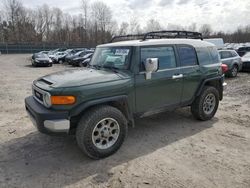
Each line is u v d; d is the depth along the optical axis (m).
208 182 3.12
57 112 3.38
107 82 3.70
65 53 27.88
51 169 3.49
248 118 5.68
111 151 3.81
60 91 3.36
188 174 3.31
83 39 69.44
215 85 5.69
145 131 4.87
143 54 4.15
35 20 76.00
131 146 4.20
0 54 47.41
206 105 5.38
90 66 4.76
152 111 4.42
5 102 7.41
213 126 5.14
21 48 54.09
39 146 4.23
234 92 8.76
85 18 69.75
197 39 5.45
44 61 21.92
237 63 12.55
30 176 3.33
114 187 3.06
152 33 4.78
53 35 75.31
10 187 3.09
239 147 4.12
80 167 3.53
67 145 4.25
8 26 71.00
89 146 3.57
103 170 3.45
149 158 3.78
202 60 5.16
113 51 4.42
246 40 67.88
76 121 3.64
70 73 4.14
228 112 6.18
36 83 3.95
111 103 3.97
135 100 4.08
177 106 4.84
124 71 4.04
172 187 3.04
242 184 3.08
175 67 4.63
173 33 5.35
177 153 3.93
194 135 4.66
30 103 3.88
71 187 3.08
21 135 4.73
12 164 3.64
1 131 4.95
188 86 4.88
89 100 3.53
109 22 68.81
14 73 16.02
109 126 3.78
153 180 3.19
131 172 3.39
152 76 4.22
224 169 3.43
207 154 3.88
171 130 4.91
